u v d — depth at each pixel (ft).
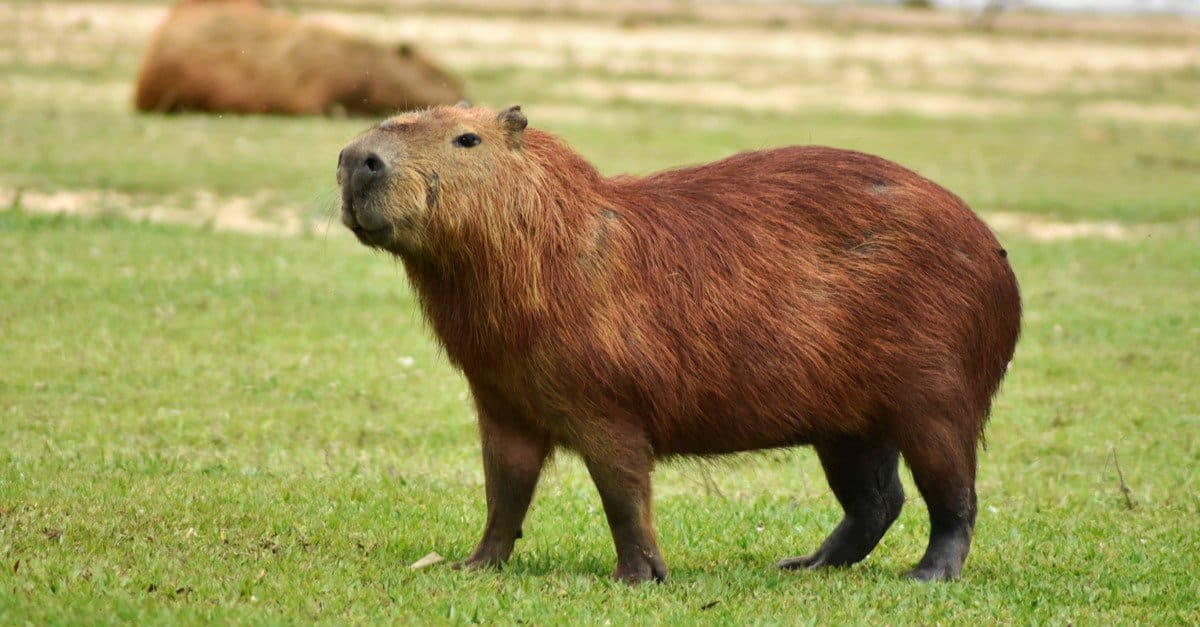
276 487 83.15
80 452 91.04
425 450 99.25
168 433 98.48
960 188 218.79
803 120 298.76
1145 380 121.60
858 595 65.72
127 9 409.28
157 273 144.87
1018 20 568.41
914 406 67.15
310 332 127.85
